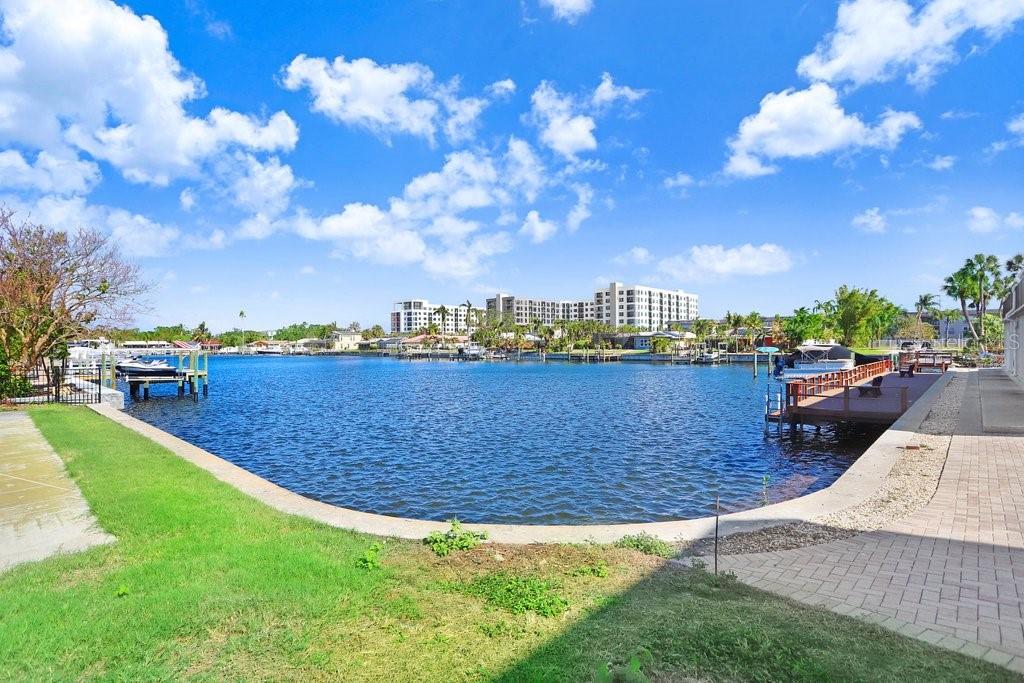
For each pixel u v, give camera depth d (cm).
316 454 2336
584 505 1541
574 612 567
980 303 7762
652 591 616
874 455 1343
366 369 10956
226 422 3444
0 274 3109
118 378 7225
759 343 12100
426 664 473
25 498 1051
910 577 657
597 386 5938
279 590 619
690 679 436
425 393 5294
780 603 582
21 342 3291
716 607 570
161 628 536
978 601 591
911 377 4075
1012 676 441
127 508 949
